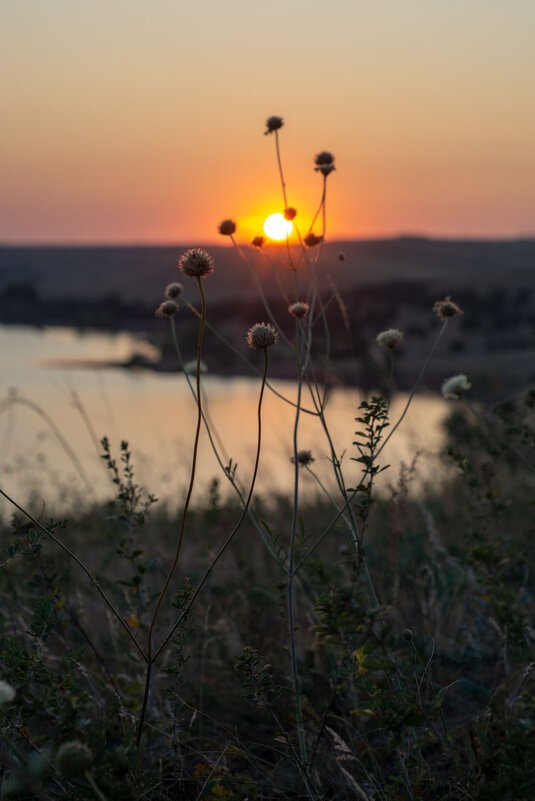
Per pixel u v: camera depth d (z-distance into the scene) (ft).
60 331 400.88
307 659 8.52
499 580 8.88
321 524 15.35
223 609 10.88
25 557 8.00
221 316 301.84
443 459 16.48
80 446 37.73
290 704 8.26
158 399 143.43
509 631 8.36
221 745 7.97
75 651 6.19
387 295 389.80
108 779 4.67
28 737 5.71
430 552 11.95
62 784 5.73
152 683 7.89
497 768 5.39
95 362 217.36
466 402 10.98
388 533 12.21
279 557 7.33
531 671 7.39
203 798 6.41
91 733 5.14
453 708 8.23
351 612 5.60
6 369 176.76
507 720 5.56
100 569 12.14
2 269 632.79
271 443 31.22
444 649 9.32
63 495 19.84
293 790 6.91
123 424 93.04
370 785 6.63
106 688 8.12
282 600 8.41
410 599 10.64
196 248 6.10
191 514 17.67
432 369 181.27
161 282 555.28
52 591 7.98
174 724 6.63
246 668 6.66
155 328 406.21
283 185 9.11
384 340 7.97
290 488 20.02
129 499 8.80
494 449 10.68
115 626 9.10
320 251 9.06
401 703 5.51
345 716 8.14
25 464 26.03
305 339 8.50
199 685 8.86
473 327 323.16
